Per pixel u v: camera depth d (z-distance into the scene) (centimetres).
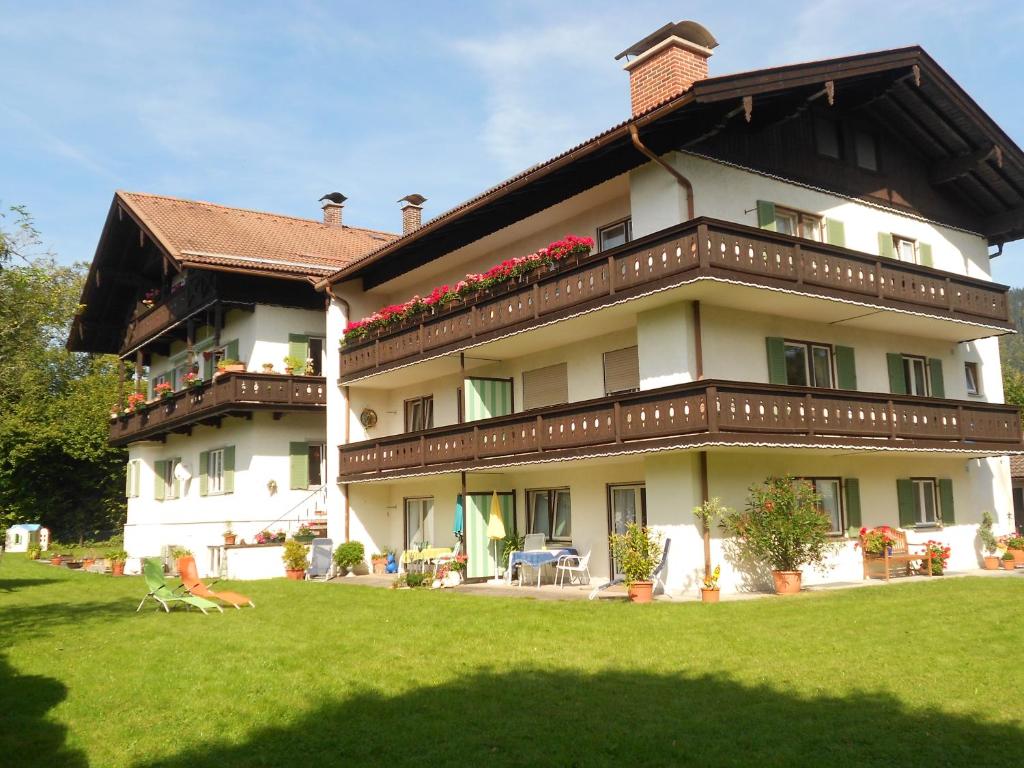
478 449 2106
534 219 2136
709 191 1798
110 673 1069
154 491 3541
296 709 887
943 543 2205
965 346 2386
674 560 1709
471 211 2123
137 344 3544
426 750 753
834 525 1975
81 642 1296
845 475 1997
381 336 2498
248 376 2734
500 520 2192
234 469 2895
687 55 1994
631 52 2091
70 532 5144
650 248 1692
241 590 2059
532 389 2244
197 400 2948
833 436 1752
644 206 1812
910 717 793
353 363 2630
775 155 1955
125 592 2042
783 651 1076
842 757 699
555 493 2191
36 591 2116
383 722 834
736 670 986
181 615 1575
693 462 1695
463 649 1157
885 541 1936
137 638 1313
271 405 2761
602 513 2039
